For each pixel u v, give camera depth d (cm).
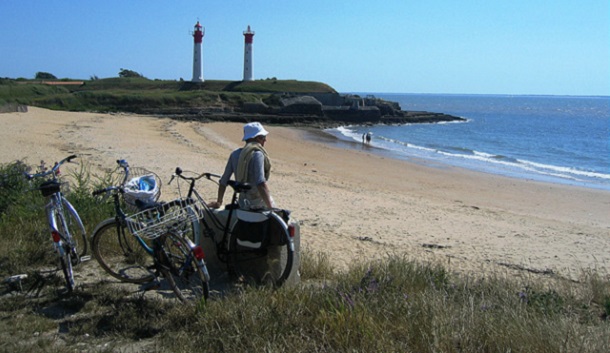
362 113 7406
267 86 9200
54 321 397
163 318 405
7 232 593
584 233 1191
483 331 362
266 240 467
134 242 563
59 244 448
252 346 349
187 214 427
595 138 5631
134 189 455
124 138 2814
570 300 525
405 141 4738
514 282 594
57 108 6338
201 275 416
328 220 1084
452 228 1113
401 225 1098
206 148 2698
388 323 376
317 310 405
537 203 1895
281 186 1545
